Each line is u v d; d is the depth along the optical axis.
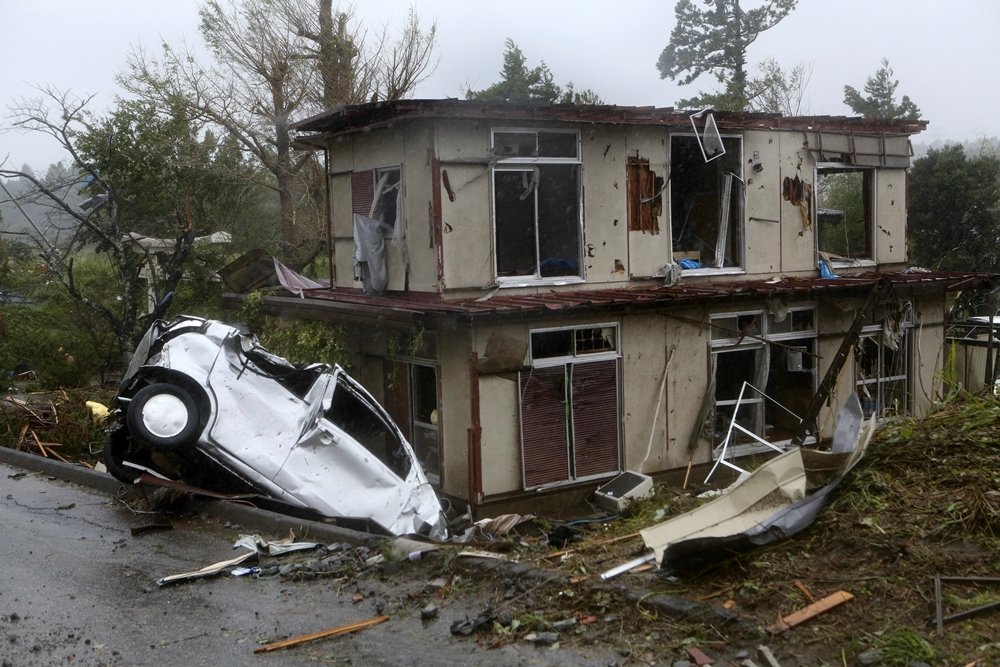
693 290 12.79
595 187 13.05
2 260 21.33
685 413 13.33
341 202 14.77
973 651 4.31
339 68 20.41
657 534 6.12
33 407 13.73
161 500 8.73
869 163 15.84
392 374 13.16
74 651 5.29
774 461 6.12
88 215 16.94
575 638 5.05
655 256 13.69
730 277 14.40
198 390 8.74
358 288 14.54
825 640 4.59
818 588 5.11
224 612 5.93
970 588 4.90
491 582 6.07
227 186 20.72
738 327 13.89
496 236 13.55
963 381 16.64
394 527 9.06
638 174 13.46
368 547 7.26
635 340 12.80
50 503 9.19
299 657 5.12
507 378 11.78
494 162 12.23
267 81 20.23
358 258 13.39
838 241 24.58
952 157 28.47
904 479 6.30
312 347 13.86
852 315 14.88
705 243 15.07
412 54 21.20
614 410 12.71
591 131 12.95
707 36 32.06
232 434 8.76
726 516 6.05
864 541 5.52
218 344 9.07
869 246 16.23
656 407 13.04
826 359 14.65
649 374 12.95
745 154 14.46
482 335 11.52
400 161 12.88
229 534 8.00
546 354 12.22
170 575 6.76
